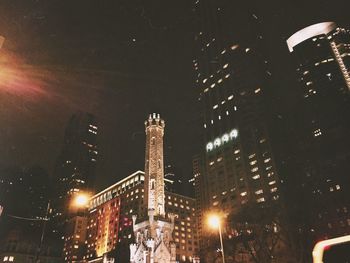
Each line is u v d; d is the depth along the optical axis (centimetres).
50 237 18438
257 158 12694
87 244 18262
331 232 7962
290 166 12181
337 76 15100
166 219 6128
